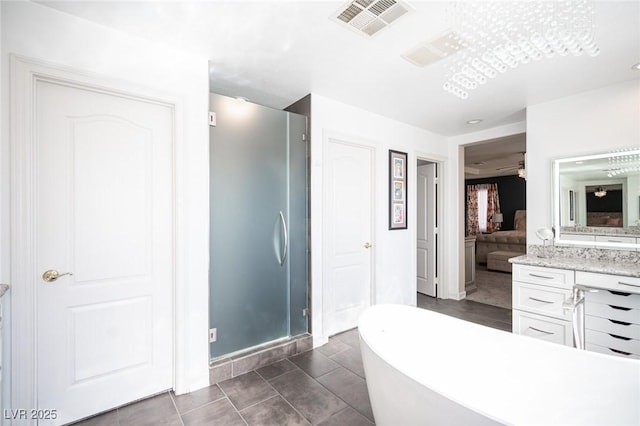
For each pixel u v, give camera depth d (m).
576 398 1.52
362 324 1.89
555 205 2.78
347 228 3.07
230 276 2.27
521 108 3.05
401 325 2.12
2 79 1.43
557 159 2.76
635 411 1.38
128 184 1.83
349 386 2.06
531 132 2.93
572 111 2.68
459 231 4.18
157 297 1.93
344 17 1.64
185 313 1.96
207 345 2.06
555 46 1.45
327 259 2.86
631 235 2.41
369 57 2.06
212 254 2.18
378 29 1.74
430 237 4.38
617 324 2.08
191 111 2.00
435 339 1.98
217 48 1.94
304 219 2.73
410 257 3.69
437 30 1.75
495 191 8.48
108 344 1.77
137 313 1.86
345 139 2.95
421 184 4.51
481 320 3.36
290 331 2.62
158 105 1.93
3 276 1.43
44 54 1.52
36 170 1.54
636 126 2.36
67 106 1.65
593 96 2.56
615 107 2.45
